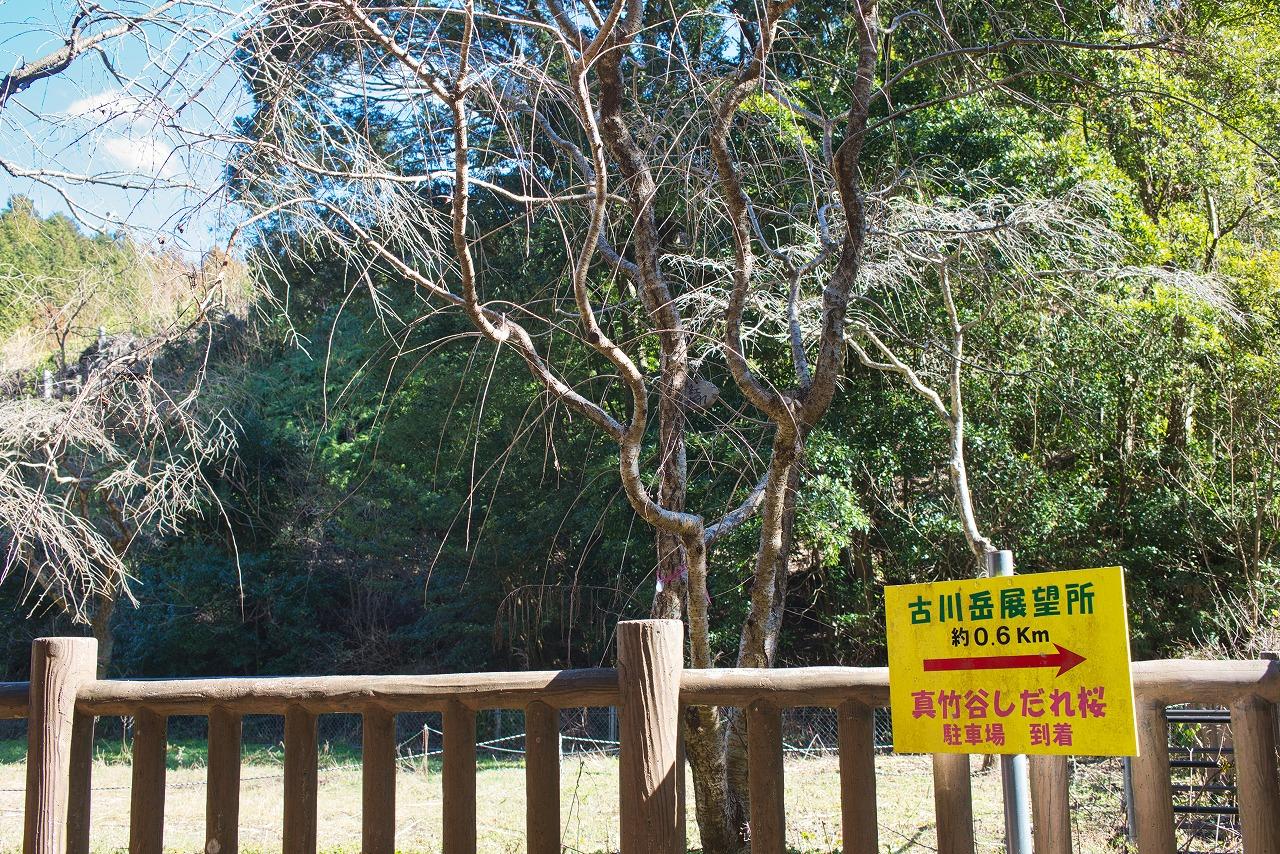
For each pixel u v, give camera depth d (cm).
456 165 374
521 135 560
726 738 569
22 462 717
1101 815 615
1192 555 1318
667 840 279
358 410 1756
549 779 293
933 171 990
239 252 441
